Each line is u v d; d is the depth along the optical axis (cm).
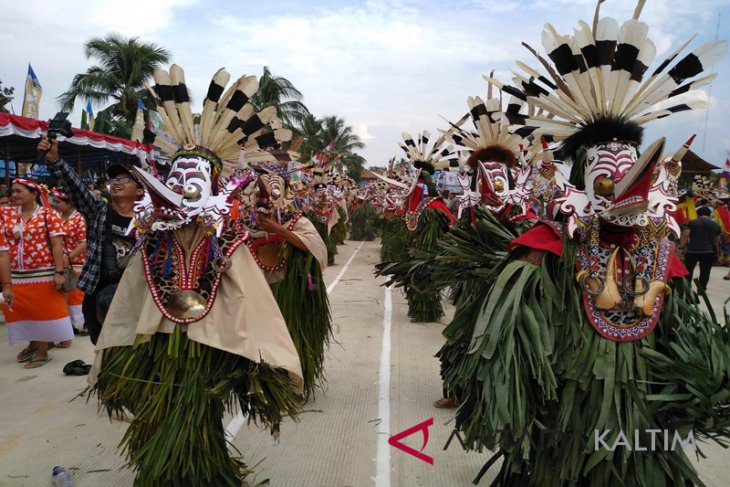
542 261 262
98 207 428
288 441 409
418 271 398
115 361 291
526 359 251
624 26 255
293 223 444
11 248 563
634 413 247
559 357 254
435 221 690
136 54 2795
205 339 280
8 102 1791
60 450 391
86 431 421
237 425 433
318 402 483
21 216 568
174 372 281
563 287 254
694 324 262
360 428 433
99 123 2362
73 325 689
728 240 1559
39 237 564
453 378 291
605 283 252
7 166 1019
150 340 287
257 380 281
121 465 371
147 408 278
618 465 252
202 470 279
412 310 784
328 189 1052
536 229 270
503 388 245
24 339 573
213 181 306
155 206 278
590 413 251
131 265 301
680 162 259
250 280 294
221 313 288
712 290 1127
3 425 431
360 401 488
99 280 426
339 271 1306
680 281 275
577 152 278
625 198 231
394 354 628
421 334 720
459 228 330
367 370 572
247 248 300
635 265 252
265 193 414
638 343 255
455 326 287
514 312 250
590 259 254
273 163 426
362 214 2159
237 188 305
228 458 305
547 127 273
